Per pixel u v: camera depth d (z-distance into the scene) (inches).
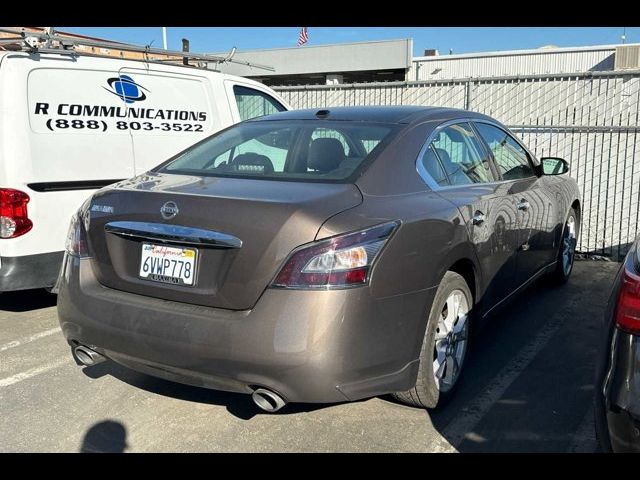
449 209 128.3
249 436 125.1
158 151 218.8
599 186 305.7
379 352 107.2
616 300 89.0
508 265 162.2
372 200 115.0
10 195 174.4
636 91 295.1
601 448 87.2
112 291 119.0
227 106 246.8
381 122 142.8
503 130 186.7
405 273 111.2
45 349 171.2
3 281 175.3
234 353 102.0
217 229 106.7
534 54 1123.9
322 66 1267.2
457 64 1191.6
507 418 131.7
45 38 187.8
